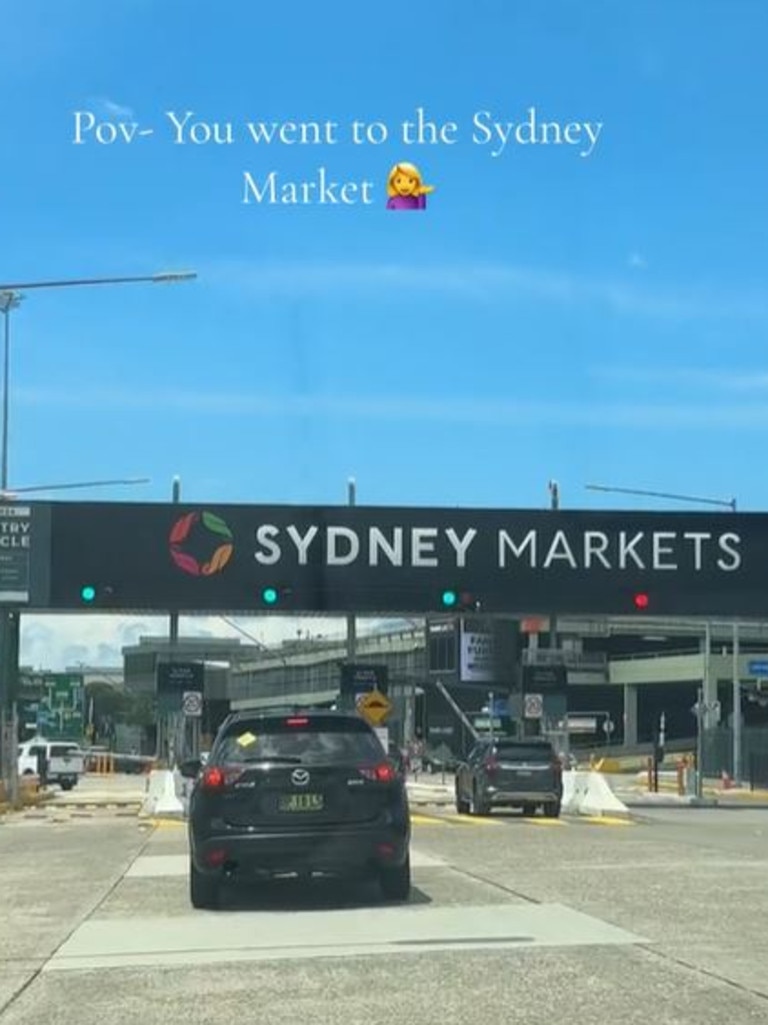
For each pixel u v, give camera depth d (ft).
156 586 102.68
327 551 103.60
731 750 175.01
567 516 105.40
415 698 270.05
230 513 103.50
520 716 120.98
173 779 96.17
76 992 27.73
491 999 26.30
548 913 37.32
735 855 55.21
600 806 94.79
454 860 52.80
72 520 102.68
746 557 106.11
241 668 330.34
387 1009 25.61
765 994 26.55
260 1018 25.07
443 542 104.37
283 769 38.70
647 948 31.71
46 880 48.39
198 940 33.68
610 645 312.71
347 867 38.70
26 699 258.78
